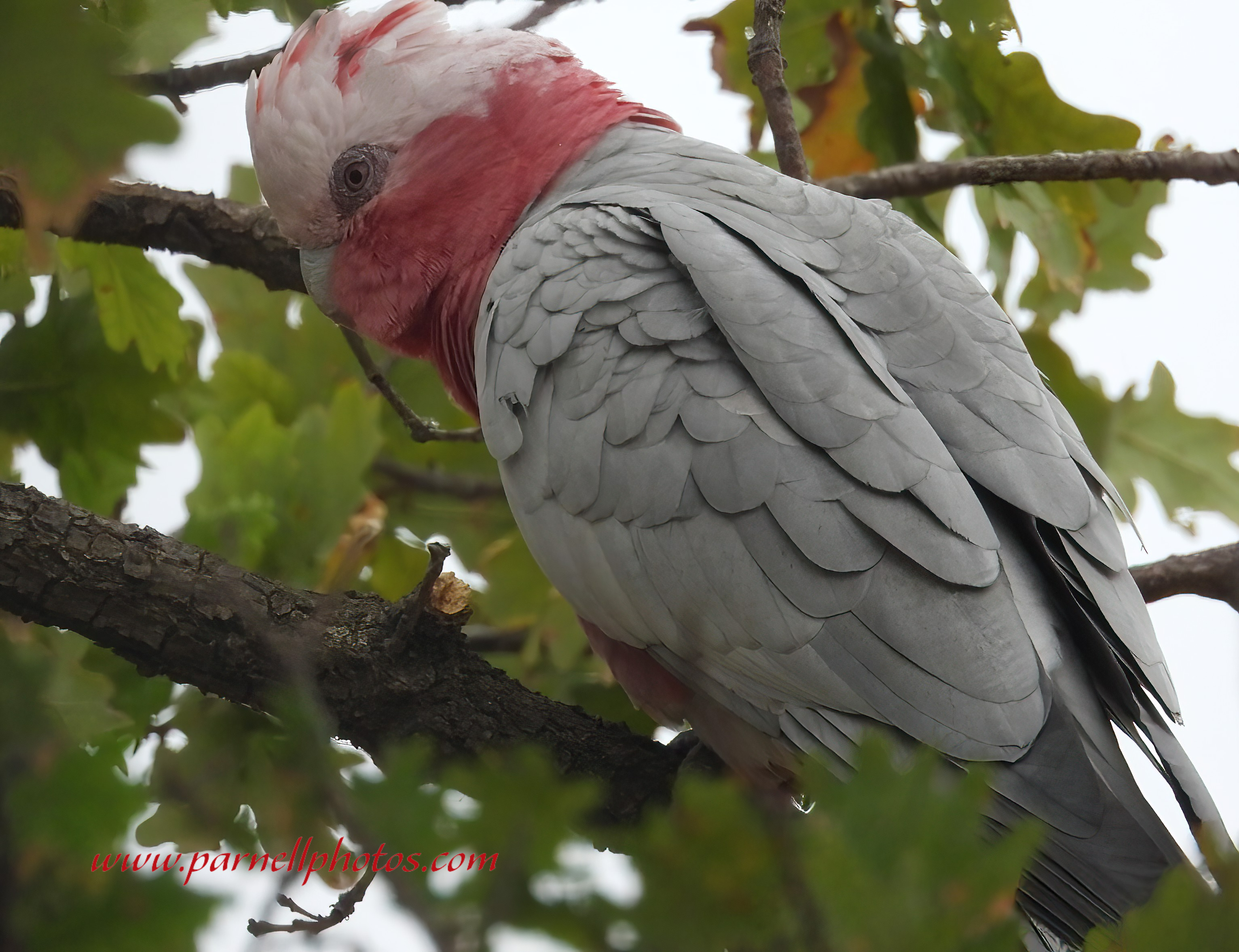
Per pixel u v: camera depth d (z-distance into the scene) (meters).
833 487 6.23
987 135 9.75
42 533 6.59
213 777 6.29
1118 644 6.11
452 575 7.02
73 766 3.06
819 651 6.16
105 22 5.30
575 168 8.59
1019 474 6.38
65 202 3.08
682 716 7.35
